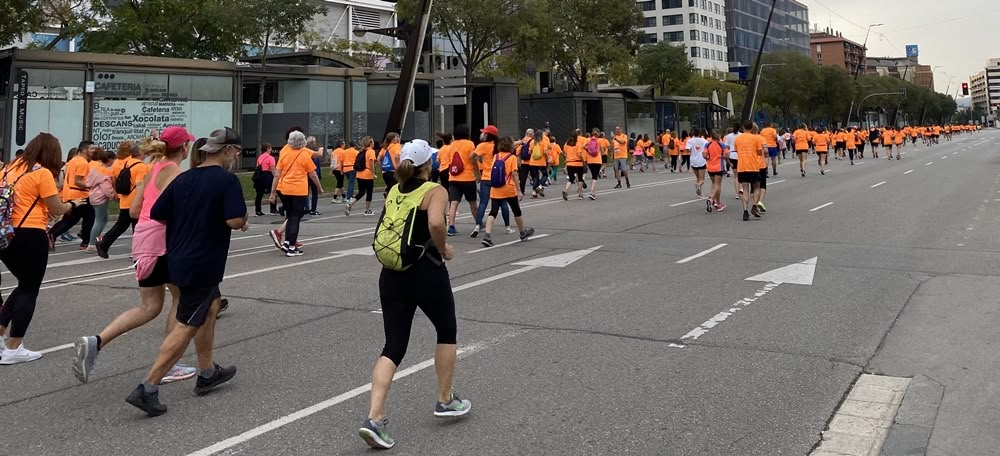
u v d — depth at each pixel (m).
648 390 4.95
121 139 26.27
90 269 10.41
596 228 13.63
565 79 62.12
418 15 23.64
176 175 5.35
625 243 11.67
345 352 5.98
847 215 14.77
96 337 4.88
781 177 26.61
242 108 32.41
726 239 11.92
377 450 4.09
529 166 20.53
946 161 35.31
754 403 4.69
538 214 16.33
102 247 11.30
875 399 4.73
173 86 27.52
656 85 69.19
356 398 4.92
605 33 54.78
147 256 5.12
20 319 5.84
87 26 28.58
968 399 4.70
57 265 10.80
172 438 4.30
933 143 70.00
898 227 12.86
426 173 4.42
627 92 54.56
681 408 4.62
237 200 4.71
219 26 30.50
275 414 4.66
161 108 27.22
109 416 4.68
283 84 32.88
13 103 24.00
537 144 20.44
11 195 5.73
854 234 12.16
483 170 12.71
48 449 4.17
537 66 51.81
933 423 4.33
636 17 55.53
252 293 8.34
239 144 4.97
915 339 6.05
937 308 7.07
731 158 19.17
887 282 8.32
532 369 5.44
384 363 4.21
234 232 14.60
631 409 4.62
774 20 140.12
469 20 36.91
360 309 7.49
